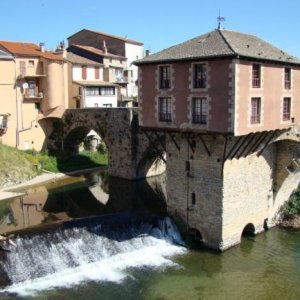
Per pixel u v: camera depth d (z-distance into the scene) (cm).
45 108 6750
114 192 5397
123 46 9188
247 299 2870
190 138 3612
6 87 6325
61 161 6662
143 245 3597
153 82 3675
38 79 6738
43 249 3197
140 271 3219
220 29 3631
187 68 3400
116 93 7894
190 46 3566
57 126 6900
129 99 8519
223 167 3444
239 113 3209
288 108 3884
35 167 6175
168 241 3722
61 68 6756
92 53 8419
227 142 3381
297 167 4128
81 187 5625
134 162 5912
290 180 4225
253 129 3384
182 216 3784
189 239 3741
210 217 3588
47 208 4691
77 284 3005
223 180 3466
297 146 4072
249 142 3578
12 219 4291
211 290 2970
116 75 8575
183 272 3219
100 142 7412
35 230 3300
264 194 4009
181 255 3503
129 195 5269
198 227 3681
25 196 5172
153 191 5472
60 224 3450
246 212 3788
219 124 3253
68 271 3172
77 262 3266
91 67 7869
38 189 5491
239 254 3541
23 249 3116
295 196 4419
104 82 7925
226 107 3198
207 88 3291
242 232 3912
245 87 3244
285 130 3916
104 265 3291
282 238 3897
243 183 3700
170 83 3541
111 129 6050
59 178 6072
